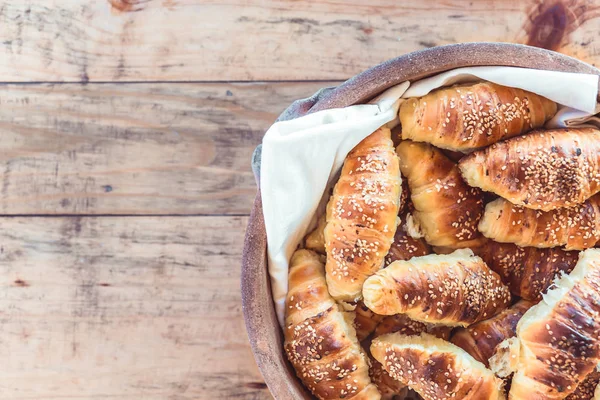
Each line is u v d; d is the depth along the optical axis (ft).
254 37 2.59
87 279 2.64
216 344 2.64
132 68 2.60
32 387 2.65
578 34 2.56
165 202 2.62
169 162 2.62
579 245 2.29
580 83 2.15
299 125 2.18
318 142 2.19
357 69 2.58
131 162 2.62
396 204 2.22
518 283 2.34
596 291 2.19
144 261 2.63
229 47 2.59
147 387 2.64
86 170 2.62
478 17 2.57
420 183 2.29
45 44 2.60
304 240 2.38
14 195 2.63
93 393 2.64
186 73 2.60
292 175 2.21
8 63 2.61
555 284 2.26
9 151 2.62
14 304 2.65
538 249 2.34
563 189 2.20
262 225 2.22
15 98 2.61
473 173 2.23
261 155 2.22
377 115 2.20
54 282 2.64
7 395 2.65
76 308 2.64
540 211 2.27
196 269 2.63
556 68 2.16
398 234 2.34
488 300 2.28
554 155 2.20
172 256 2.63
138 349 2.64
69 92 2.61
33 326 2.65
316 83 2.59
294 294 2.29
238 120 2.61
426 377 2.22
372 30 2.58
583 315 2.18
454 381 2.21
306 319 2.26
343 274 2.23
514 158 2.21
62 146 2.62
